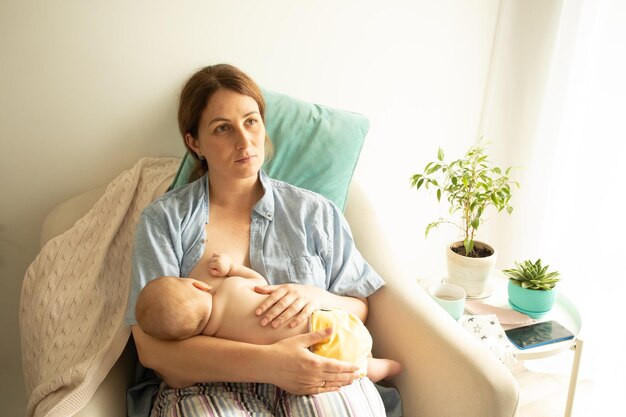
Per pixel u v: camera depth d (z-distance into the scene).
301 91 1.54
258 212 1.14
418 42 1.64
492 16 1.72
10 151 1.31
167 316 0.92
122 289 1.14
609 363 1.64
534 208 1.90
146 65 1.34
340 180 1.32
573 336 1.28
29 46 1.23
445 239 2.03
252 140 1.05
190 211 1.11
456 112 1.82
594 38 1.59
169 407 0.94
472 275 1.41
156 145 1.42
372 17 1.54
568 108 1.71
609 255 1.61
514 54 1.81
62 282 1.11
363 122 1.36
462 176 1.47
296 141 1.30
